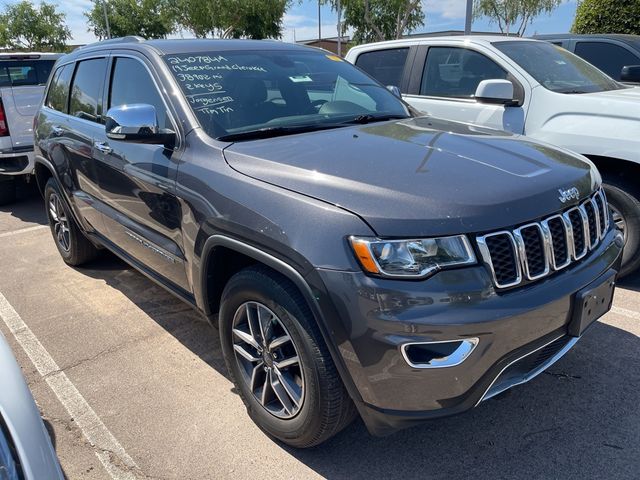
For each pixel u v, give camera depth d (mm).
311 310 2080
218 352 3414
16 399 1712
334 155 2432
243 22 29688
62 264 5121
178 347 3490
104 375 3199
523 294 2051
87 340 3623
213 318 2842
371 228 1973
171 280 3180
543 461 2410
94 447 2602
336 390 2174
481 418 2705
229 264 2701
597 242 2520
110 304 4172
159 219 3049
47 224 6625
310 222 2080
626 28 10969
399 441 2576
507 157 2477
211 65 3232
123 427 2734
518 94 4512
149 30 36844
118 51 3684
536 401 2807
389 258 1941
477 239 1984
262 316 2432
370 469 2410
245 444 2586
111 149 3475
